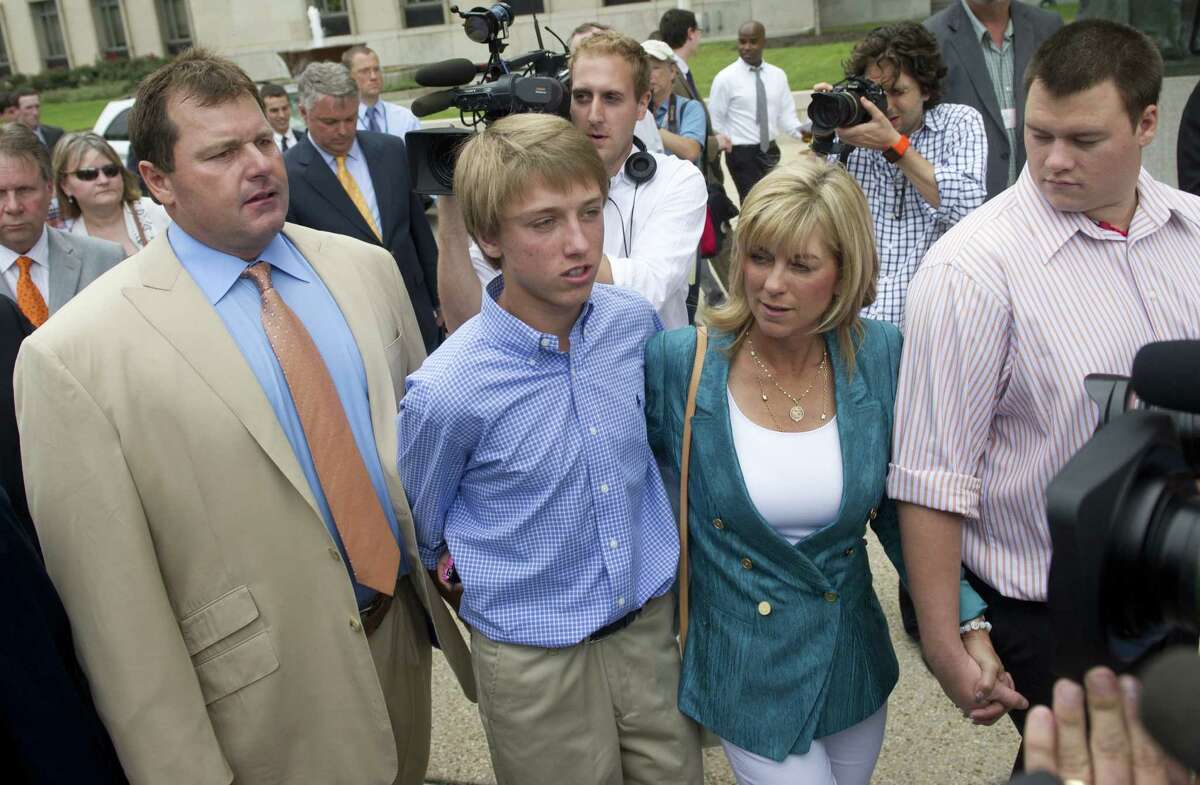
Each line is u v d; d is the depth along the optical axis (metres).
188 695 2.03
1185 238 1.95
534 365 2.00
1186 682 0.78
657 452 2.28
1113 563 0.96
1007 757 3.00
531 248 1.91
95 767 1.92
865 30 24.64
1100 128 1.79
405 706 2.43
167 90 2.05
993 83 4.18
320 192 4.79
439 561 2.25
